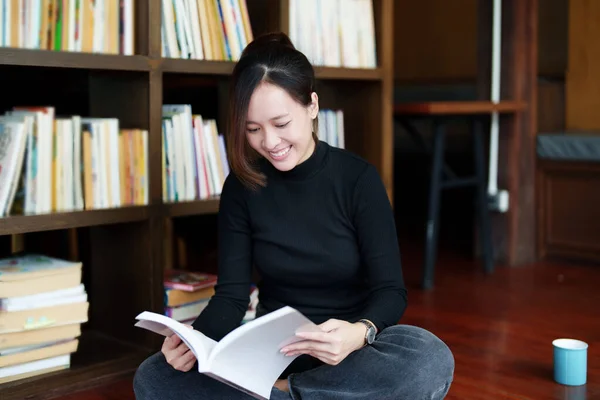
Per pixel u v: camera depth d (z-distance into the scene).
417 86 5.93
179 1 2.81
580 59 5.08
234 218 2.12
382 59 3.43
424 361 1.87
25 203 2.49
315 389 1.88
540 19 5.35
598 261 4.47
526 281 4.13
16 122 2.48
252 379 1.76
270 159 1.94
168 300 2.78
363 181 2.04
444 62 6.21
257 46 1.99
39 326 2.49
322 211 2.05
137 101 2.74
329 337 1.72
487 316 3.49
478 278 4.21
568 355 2.62
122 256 2.86
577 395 2.55
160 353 1.97
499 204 4.47
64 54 2.44
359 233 2.04
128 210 2.67
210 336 2.01
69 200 2.59
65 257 3.23
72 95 3.25
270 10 3.09
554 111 5.06
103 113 2.88
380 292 2.00
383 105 3.43
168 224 4.18
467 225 5.67
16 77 2.92
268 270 2.09
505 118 4.48
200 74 2.99
